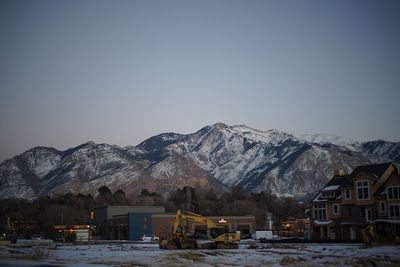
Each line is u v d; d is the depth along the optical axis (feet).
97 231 546.67
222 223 504.02
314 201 347.56
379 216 302.04
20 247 272.31
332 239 311.06
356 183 318.04
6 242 368.27
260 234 406.62
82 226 510.58
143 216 478.18
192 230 317.22
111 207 531.91
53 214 625.00
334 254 189.16
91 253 207.51
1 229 637.30
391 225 267.80
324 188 349.41
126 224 481.46
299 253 199.62
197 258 175.94
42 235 548.31
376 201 305.73
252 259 171.01
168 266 147.43
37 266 141.49
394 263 148.66
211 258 176.35
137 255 192.65
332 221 330.13
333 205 333.01
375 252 195.52
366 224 308.40
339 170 366.22
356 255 181.57
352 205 318.65
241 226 513.04
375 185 310.45
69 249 254.06
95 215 570.46
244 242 338.34
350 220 318.45
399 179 291.79
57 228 518.37
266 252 209.26
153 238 429.79
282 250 222.89
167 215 476.54
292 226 542.57
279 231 541.75
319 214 342.85
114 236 506.07
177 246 249.96
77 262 159.53
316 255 184.65
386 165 319.88
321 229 338.34
